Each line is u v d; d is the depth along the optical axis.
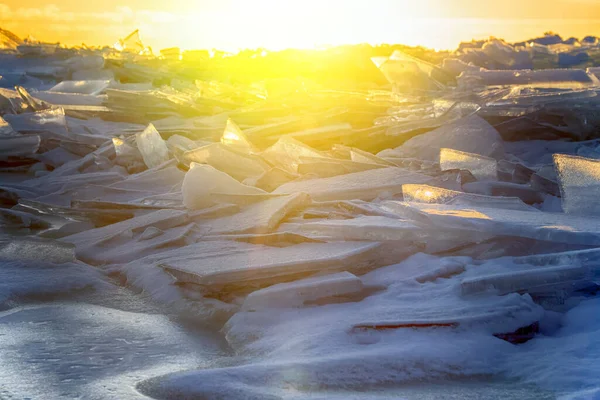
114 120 15.06
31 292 5.54
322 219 6.74
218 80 21.08
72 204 7.72
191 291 5.46
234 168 9.30
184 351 4.48
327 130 11.45
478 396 3.65
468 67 19.39
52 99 16.91
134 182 9.02
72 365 4.19
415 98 15.54
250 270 5.25
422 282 5.32
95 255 6.53
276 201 7.09
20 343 4.54
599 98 11.46
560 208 7.17
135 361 4.29
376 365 3.91
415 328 4.43
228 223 6.82
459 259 5.70
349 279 5.08
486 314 4.52
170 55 26.19
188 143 10.95
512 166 8.84
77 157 10.98
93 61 23.80
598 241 5.21
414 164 9.29
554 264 5.15
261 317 4.86
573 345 4.17
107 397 3.68
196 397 3.60
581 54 27.16
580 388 3.60
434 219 5.79
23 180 10.09
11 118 12.02
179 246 6.49
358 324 4.44
